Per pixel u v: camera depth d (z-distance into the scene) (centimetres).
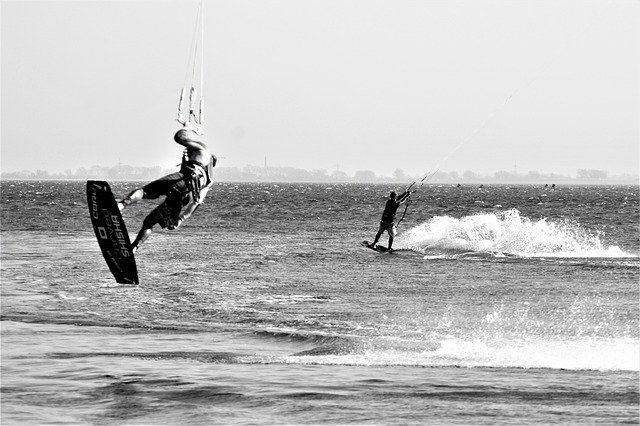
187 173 4306
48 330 6881
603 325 7069
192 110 4325
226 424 4281
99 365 5569
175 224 4328
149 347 6194
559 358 5750
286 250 14725
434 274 10825
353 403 4622
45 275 10794
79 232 19988
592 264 11956
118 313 7769
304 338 6500
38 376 5259
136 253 14162
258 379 5178
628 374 5266
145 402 4666
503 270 11219
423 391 4856
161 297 8825
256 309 7994
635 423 4209
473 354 5919
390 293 9069
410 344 6281
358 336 6594
